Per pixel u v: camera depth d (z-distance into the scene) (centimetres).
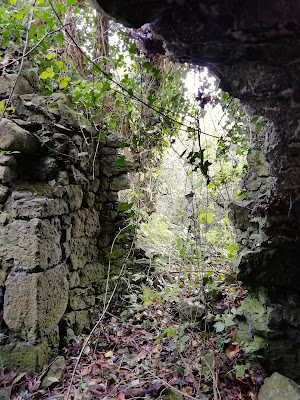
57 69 281
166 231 422
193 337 248
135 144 241
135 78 296
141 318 299
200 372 214
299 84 132
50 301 231
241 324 235
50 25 235
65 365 230
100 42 322
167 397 197
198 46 124
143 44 160
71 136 271
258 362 212
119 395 199
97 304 306
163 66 283
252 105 157
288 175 171
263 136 220
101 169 329
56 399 198
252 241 225
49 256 230
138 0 109
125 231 339
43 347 222
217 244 397
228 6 106
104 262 326
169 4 110
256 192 220
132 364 233
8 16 255
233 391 201
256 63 130
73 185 272
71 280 272
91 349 253
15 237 218
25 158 247
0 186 224
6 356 218
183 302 279
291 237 202
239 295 277
